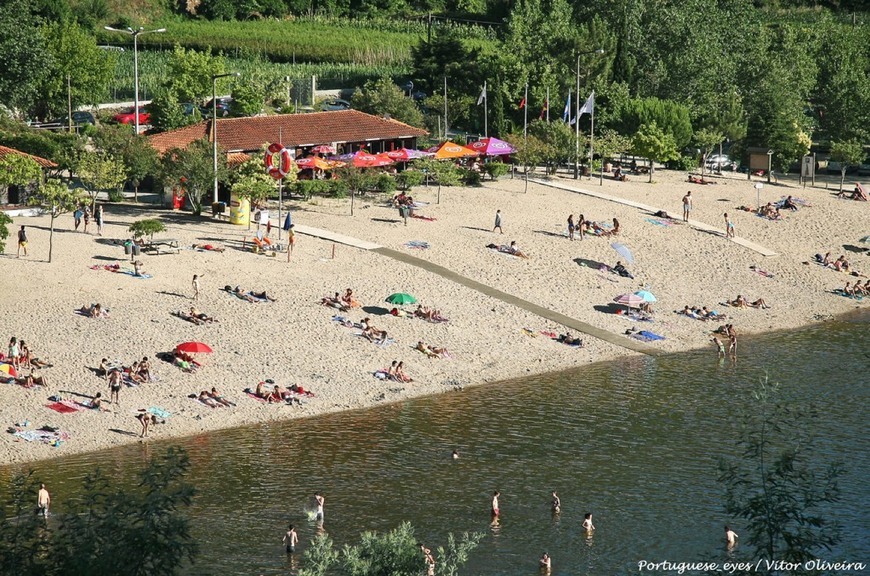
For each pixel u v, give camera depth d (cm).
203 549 4353
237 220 8362
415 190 9988
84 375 5831
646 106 12088
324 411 5812
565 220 9388
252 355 6312
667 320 7575
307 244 8112
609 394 6209
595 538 4531
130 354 6122
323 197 9469
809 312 8006
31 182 8381
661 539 4534
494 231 8875
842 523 4612
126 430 5391
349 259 7906
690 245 9100
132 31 9912
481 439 5528
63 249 7500
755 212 10200
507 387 6288
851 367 6756
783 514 3141
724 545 4481
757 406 6019
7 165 7719
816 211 10394
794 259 9075
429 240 8519
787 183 11750
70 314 6488
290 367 6238
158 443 5303
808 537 3212
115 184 8431
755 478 5066
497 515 4712
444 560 3775
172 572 3116
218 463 5128
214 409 5706
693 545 4484
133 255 7400
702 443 5509
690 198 10550
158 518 3291
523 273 8069
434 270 7888
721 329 7388
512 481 5053
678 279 8356
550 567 4300
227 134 9725
